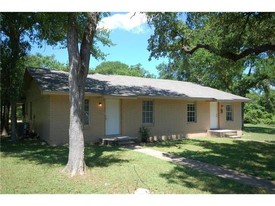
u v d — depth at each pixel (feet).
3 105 64.69
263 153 41.01
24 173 27.17
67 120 47.80
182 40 48.42
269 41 46.01
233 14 42.09
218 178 26.63
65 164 31.01
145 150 42.80
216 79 97.09
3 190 22.07
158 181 24.95
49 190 22.18
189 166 31.71
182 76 121.49
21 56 54.65
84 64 28.09
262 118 122.42
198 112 66.28
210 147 46.88
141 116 56.44
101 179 25.35
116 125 53.52
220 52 42.34
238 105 75.77
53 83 47.70
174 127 61.41
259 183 25.48
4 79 50.90
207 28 48.14
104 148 43.65
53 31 51.96
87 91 47.75
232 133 65.82
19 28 50.90
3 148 42.57
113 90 52.03
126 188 22.89
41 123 52.80
